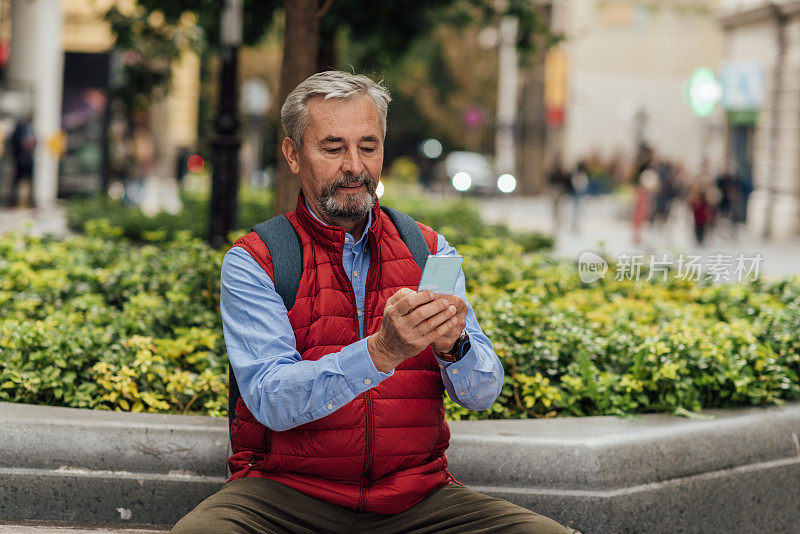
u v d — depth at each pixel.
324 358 2.71
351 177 2.91
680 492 3.81
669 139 44.38
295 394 2.69
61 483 3.55
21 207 19.20
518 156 46.19
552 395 4.27
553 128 45.31
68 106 20.98
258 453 2.98
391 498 2.91
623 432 3.80
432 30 11.54
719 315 6.15
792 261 18.20
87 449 3.56
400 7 10.66
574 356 4.63
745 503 3.99
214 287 5.85
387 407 2.88
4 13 21.84
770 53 25.66
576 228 24.03
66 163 21.09
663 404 4.27
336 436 2.86
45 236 8.05
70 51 20.88
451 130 52.31
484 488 3.63
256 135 29.16
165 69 11.93
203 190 20.78
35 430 3.56
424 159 54.84
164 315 5.31
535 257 8.09
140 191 21.84
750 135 26.55
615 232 25.05
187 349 4.70
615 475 3.66
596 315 5.62
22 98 19.61
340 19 10.28
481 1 10.93
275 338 2.82
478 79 50.81
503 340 4.66
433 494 2.98
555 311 5.46
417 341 2.61
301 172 3.00
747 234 25.50
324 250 2.95
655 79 44.25
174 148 35.38
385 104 2.98
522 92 45.62
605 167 42.66
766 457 4.05
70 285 6.09
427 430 2.94
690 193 23.41
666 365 4.24
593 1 43.97
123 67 11.87
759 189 25.75
